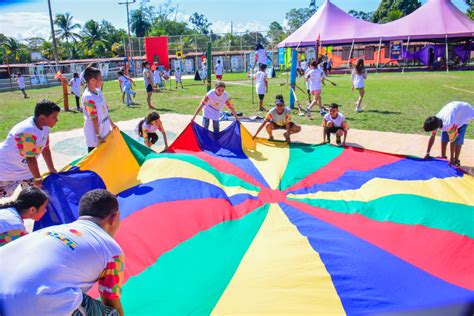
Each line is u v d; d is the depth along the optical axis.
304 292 2.99
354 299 2.93
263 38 41.41
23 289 1.76
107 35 67.75
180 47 41.75
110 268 2.07
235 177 5.53
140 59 41.56
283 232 3.96
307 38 32.81
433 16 30.91
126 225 3.92
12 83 31.22
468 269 3.36
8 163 4.05
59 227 2.08
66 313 1.81
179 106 14.48
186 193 4.68
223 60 41.31
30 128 3.90
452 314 2.86
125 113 12.96
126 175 5.19
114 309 2.17
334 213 4.42
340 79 26.55
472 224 3.98
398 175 5.33
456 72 29.64
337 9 33.78
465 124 5.71
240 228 4.09
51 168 4.57
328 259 3.39
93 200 2.21
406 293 2.97
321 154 6.45
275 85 22.19
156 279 3.18
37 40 61.41
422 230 3.90
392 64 40.06
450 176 5.11
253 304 2.85
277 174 5.74
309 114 11.24
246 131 7.15
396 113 11.55
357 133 8.97
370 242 3.70
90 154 4.87
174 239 3.75
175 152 6.32
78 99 14.19
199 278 3.18
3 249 1.96
